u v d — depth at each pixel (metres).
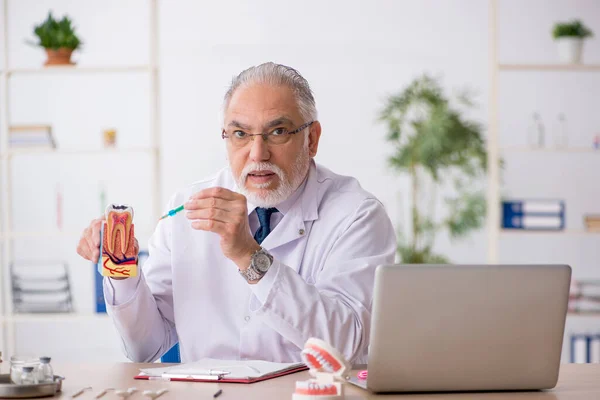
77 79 4.90
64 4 4.89
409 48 4.89
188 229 1.99
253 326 1.86
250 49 4.90
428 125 4.59
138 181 4.91
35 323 4.90
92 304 4.87
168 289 2.01
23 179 4.89
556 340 1.37
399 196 4.84
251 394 1.34
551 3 4.88
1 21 4.87
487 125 4.87
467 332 1.35
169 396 1.32
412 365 1.35
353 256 1.86
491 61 3.86
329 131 4.88
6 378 1.39
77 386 1.43
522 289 1.35
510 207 3.95
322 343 1.29
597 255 4.89
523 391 1.41
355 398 1.34
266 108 1.84
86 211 4.90
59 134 4.90
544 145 4.38
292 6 4.89
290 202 1.94
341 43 4.89
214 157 4.91
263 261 1.62
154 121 3.79
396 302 1.33
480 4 4.88
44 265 4.84
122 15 4.90
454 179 4.81
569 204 4.91
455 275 1.34
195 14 4.91
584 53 4.86
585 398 1.35
